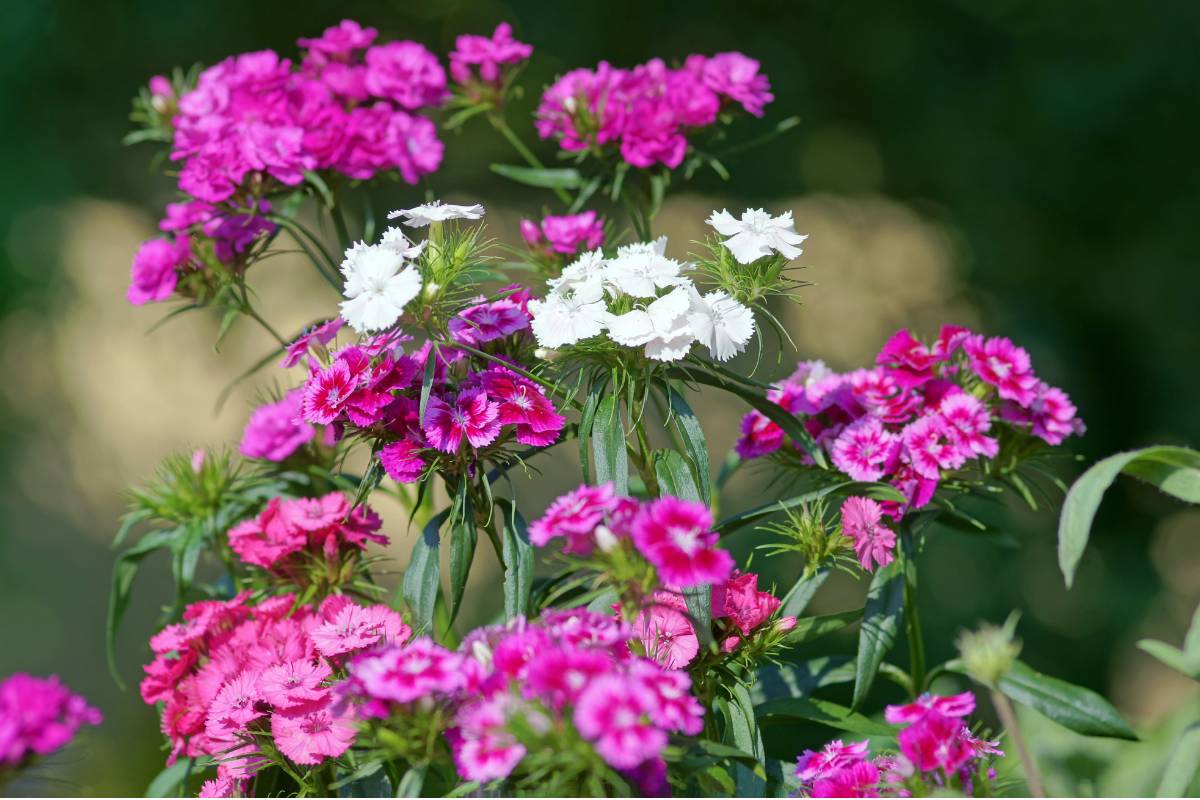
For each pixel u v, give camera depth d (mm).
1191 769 1102
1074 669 2242
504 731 1035
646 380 1116
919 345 1175
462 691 1058
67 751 1056
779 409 1144
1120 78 2396
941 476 1171
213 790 1134
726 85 1259
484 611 1920
